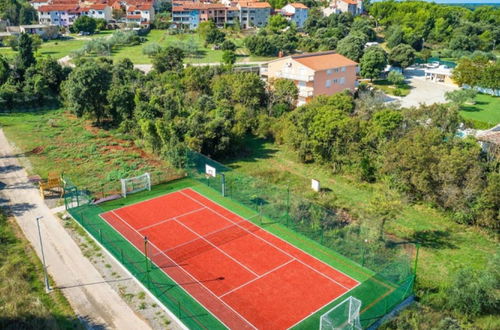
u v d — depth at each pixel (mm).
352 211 43312
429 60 141625
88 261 34312
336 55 86812
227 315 28781
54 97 80938
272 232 39031
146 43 139875
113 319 28125
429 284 31859
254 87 70750
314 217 39719
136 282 31859
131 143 61594
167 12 188375
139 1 191750
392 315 28266
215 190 47188
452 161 41250
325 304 29922
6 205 42906
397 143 46500
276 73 83312
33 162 53375
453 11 188500
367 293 30812
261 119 65812
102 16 173125
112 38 133625
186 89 77250
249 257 35438
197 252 36062
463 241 38750
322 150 54094
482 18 181750
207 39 135375
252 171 53531
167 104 64250
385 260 33656
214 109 64875
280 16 163250
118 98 65375
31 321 27031
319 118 54125
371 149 51812
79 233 38375
